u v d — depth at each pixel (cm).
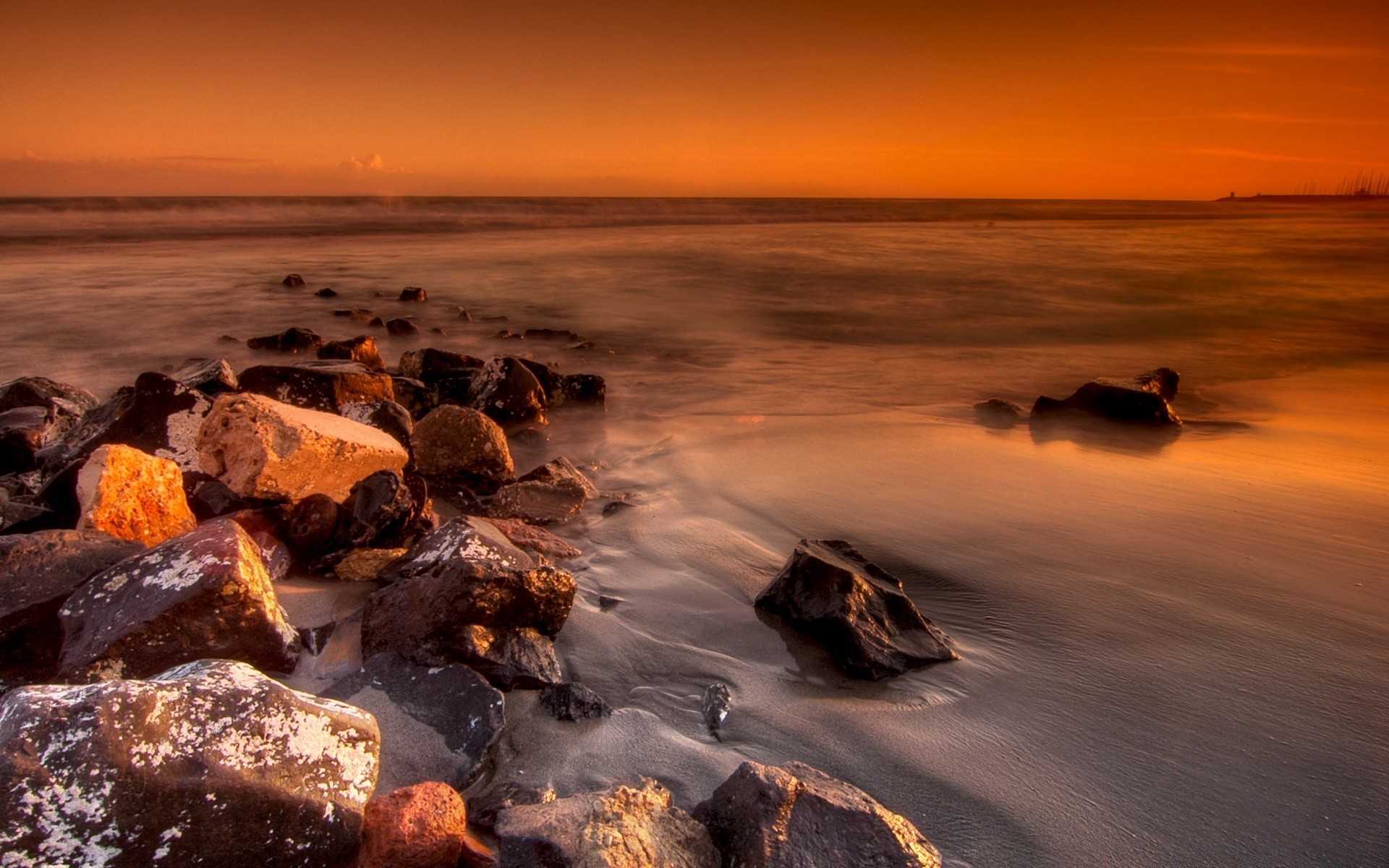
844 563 403
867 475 621
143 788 205
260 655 315
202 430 448
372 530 432
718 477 612
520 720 311
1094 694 343
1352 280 2212
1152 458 679
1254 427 793
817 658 366
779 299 1842
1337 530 517
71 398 738
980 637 390
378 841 232
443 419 564
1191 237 4016
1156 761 301
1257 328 1552
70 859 198
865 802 246
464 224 4097
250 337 1241
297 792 223
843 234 4041
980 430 769
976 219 6481
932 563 466
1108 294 1966
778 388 983
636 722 316
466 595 331
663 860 220
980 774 293
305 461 437
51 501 432
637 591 426
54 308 1459
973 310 1736
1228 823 270
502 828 236
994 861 254
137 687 221
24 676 293
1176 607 418
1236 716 327
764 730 315
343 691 305
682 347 1320
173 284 1766
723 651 371
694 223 5050
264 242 2814
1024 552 482
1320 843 262
